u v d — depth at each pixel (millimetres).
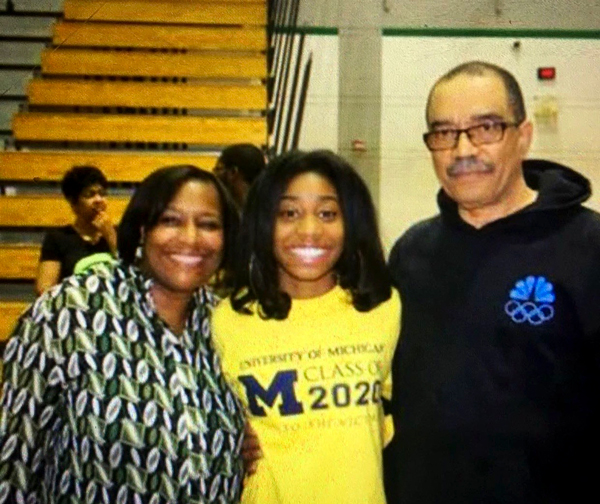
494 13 5969
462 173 1598
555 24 5977
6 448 1407
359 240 1652
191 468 1456
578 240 1553
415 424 1648
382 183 6137
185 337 1554
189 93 5145
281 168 1639
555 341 1528
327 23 6051
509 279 1580
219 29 5477
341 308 1638
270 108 5473
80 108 5172
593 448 1556
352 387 1581
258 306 1623
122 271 1512
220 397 1557
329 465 1553
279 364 1590
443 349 1627
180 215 1543
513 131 1596
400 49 6055
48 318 1424
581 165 6133
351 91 6098
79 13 5363
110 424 1398
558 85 6047
